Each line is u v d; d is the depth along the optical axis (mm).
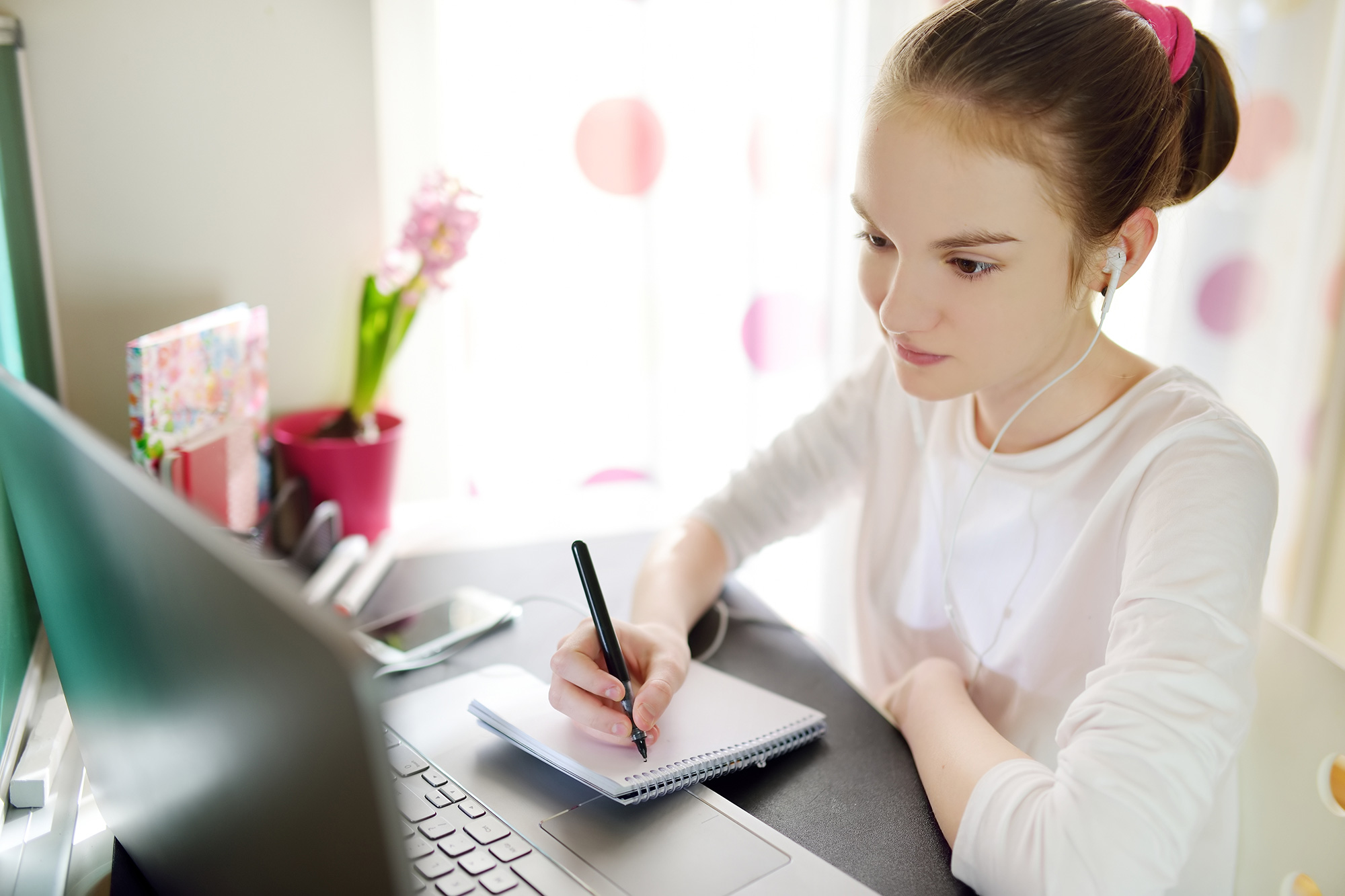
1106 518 753
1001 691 864
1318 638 1732
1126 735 575
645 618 829
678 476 1661
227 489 1042
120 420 1164
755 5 1479
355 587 958
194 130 1124
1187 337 1619
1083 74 621
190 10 1090
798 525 1041
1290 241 1601
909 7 1457
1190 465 685
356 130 1196
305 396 1257
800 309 1625
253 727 349
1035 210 626
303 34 1144
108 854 623
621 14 1458
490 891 542
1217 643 597
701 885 556
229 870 423
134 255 1131
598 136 1500
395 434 1162
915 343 676
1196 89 744
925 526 945
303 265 1213
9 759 700
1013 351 673
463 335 1493
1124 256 697
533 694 747
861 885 564
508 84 1424
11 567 792
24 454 526
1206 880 719
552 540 1132
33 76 1046
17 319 960
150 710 448
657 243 1575
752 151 1539
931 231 635
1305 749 690
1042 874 552
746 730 706
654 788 627
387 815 308
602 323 1595
